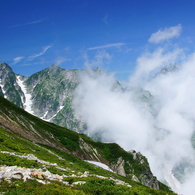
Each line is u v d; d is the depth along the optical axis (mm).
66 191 22750
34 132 151375
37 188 22484
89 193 25312
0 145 57031
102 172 107250
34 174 29172
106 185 29922
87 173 46969
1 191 20688
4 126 114812
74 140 195625
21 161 40188
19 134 121188
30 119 180125
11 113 154625
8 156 41656
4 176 25984
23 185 23328
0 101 166500
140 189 34000
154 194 32781
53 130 190625
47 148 117438
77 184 29453
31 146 93250
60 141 178250
